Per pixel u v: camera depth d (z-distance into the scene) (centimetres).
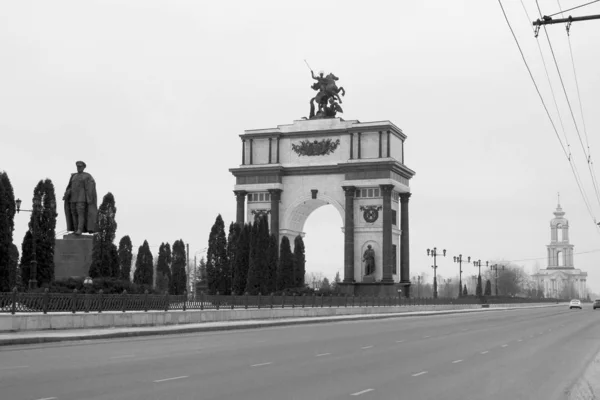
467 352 3150
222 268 8581
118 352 2902
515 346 3559
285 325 5647
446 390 1953
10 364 2386
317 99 10869
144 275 9081
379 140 10194
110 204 5894
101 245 5769
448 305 11450
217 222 8669
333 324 5941
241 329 4988
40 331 3750
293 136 10688
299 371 2314
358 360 2709
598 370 2533
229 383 1994
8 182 4803
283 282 9012
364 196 10238
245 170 10688
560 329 5341
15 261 5403
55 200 5469
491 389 2000
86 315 4081
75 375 2106
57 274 5575
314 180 10544
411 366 2534
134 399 1675
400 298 9538
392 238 10169
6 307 3712
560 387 2083
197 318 5162
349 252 10106
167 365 2422
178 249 9500
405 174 10606
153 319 4669
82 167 5781
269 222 10638
